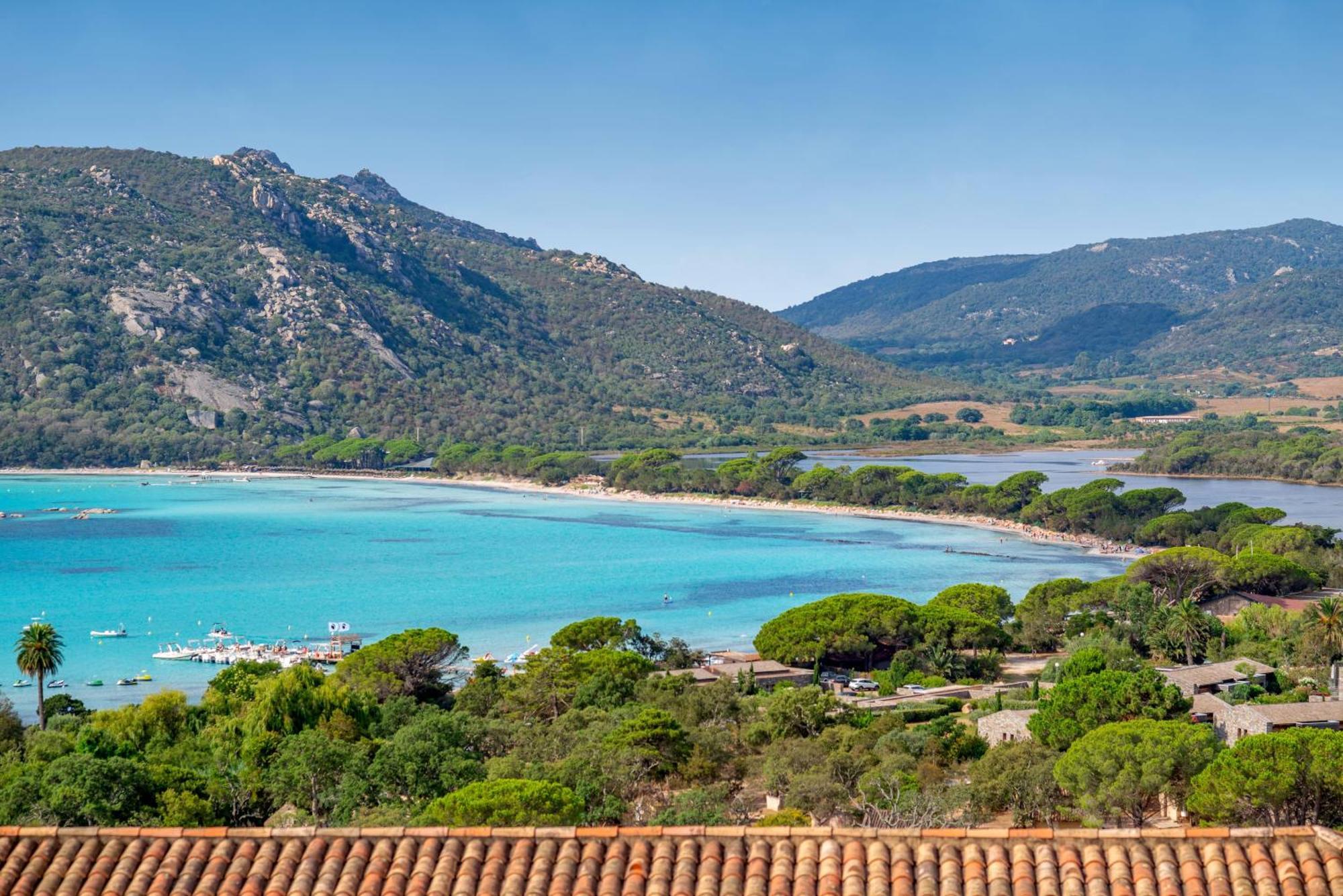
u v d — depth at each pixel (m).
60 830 30.17
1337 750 77.88
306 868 29.00
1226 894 27.02
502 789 78.88
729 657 180.00
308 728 107.06
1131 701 104.56
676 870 28.45
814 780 92.88
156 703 117.19
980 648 174.50
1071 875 27.77
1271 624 179.38
